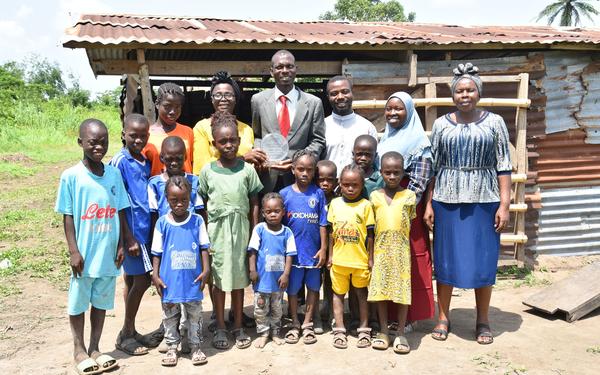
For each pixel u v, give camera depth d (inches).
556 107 253.9
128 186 147.3
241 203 152.3
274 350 152.3
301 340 159.5
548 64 249.9
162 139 156.4
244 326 171.3
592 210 265.1
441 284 161.0
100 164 138.0
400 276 150.2
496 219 153.9
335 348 153.5
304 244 157.0
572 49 242.1
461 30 301.4
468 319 180.7
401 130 159.3
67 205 133.1
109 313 189.9
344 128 172.6
